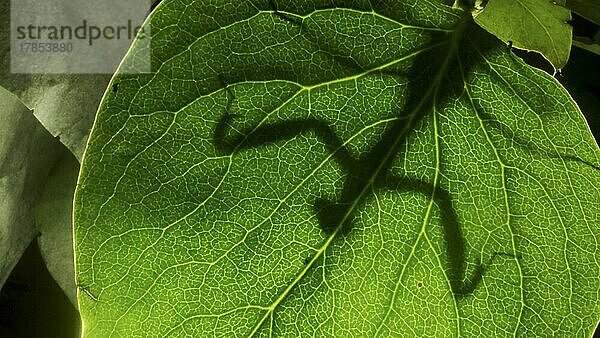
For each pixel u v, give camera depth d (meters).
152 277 0.09
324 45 0.09
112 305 0.09
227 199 0.09
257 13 0.09
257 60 0.09
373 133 0.09
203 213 0.09
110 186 0.09
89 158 0.09
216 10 0.09
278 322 0.09
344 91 0.09
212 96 0.09
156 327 0.09
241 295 0.09
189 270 0.09
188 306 0.09
